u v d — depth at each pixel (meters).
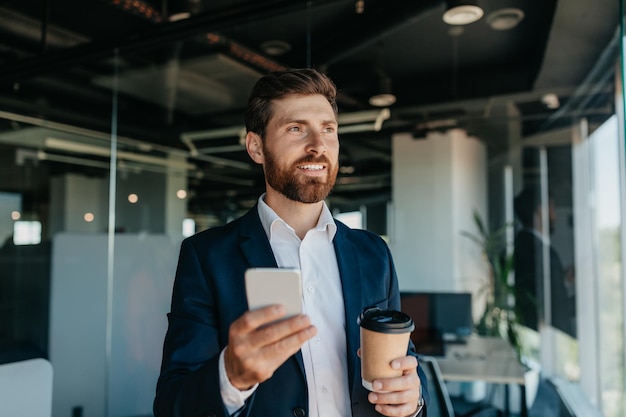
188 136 4.51
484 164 4.56
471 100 3.70
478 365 2.91
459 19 2.46
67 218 4.36
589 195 3.52
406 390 0.69
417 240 4.36
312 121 0.83
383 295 0.89
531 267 4.20
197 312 0.81
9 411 1.31
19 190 4.33
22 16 2.45
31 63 2.66
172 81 3.20
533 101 3.79
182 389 0.70
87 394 2.67
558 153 4.05
